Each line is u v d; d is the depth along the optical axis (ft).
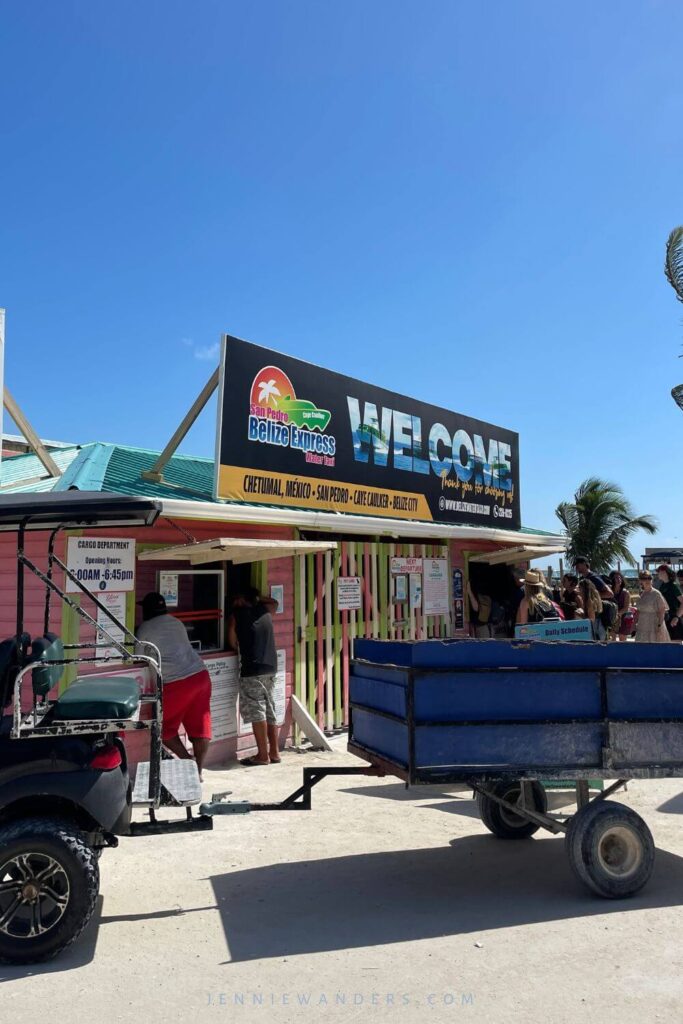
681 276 51.55
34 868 13.69
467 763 15.69
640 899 16.22
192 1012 11.84
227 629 30.01
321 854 19.35
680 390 53.36
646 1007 11.84
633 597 75.51
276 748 29.30
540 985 12.55
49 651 15.60
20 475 32.53
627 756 16.37
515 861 18.81
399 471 39.75
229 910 15.88
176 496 27.76
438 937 14.44
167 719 25.21
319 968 13.24
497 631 47.19
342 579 35.55
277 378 31.78
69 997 12.34
